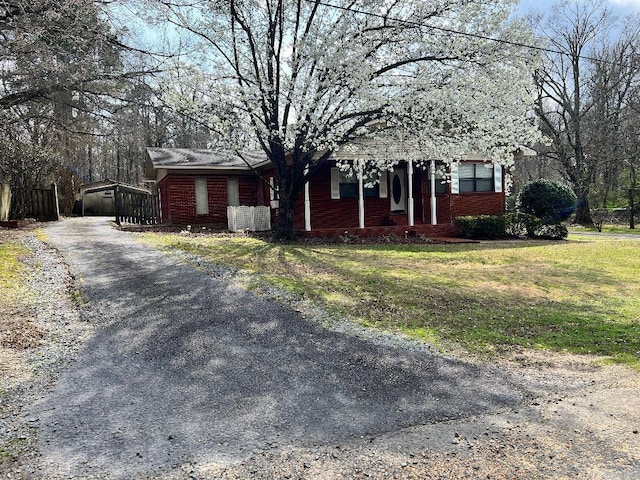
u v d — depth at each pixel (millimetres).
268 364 4289
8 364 4133
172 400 3527
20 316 5449
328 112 11109
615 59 28000
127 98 10867
